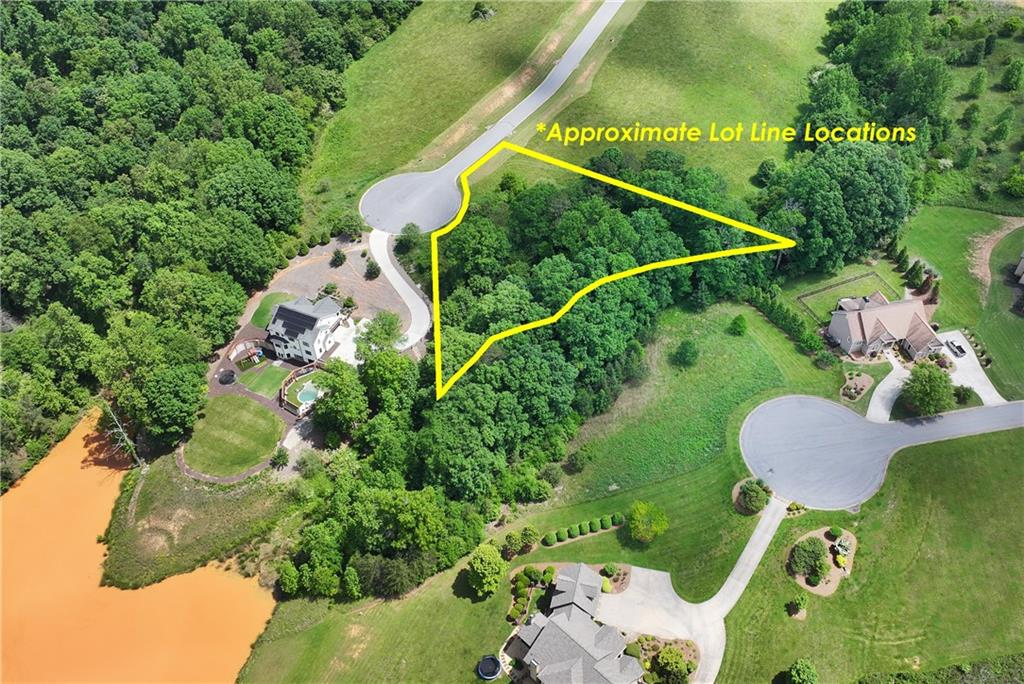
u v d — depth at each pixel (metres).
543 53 179.50
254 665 86.62
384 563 90.94
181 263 125.25
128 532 101.12
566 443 107.75
